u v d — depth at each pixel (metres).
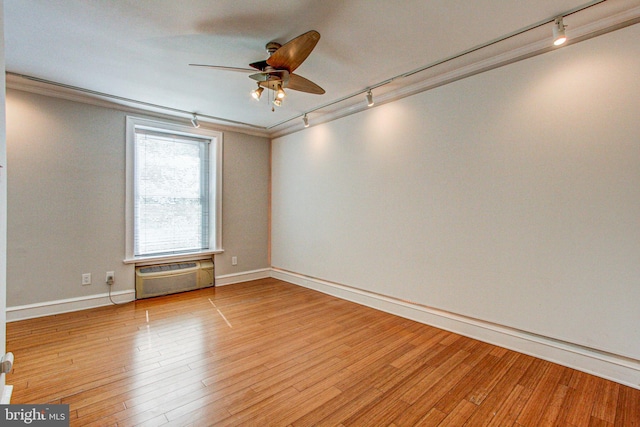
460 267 2.77
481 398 1.87
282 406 1.80
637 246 1.93
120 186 3.62
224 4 1.84
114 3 1.82
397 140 3.25
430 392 1.93
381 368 2.21
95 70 2.72
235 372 2.16
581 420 1.68
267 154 5.04
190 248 4.31
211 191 4.46
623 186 1.97
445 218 2.87
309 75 2.84
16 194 3.00
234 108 3.74
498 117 2.51
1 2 1.50
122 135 3.63
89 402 1.80
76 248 3.34
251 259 4.87
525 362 2.29
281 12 1.92
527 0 1.81
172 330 2.87
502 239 2.51
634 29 1.92
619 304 2.00
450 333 2.82
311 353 2.44
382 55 2.47
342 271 3.90
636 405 1.79
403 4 1.84
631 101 1.94
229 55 2.48
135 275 3.75
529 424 1.66
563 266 2.21
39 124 3.11
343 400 1.86
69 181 3.28
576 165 2.14
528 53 2.34
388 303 3.38
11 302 2.99
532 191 2.34
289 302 3.75
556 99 2.22
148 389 1.94
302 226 4.49
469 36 2.20
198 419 1.68
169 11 1.90
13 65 2.63
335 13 1.93
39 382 2.00
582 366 2.15
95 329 2.86
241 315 3.28
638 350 1.94
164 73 2.78
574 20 2.01
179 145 4.20
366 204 3.58
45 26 2.05
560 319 2.23
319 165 4.19
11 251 2.98
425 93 2.99
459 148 2.75
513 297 2.46
